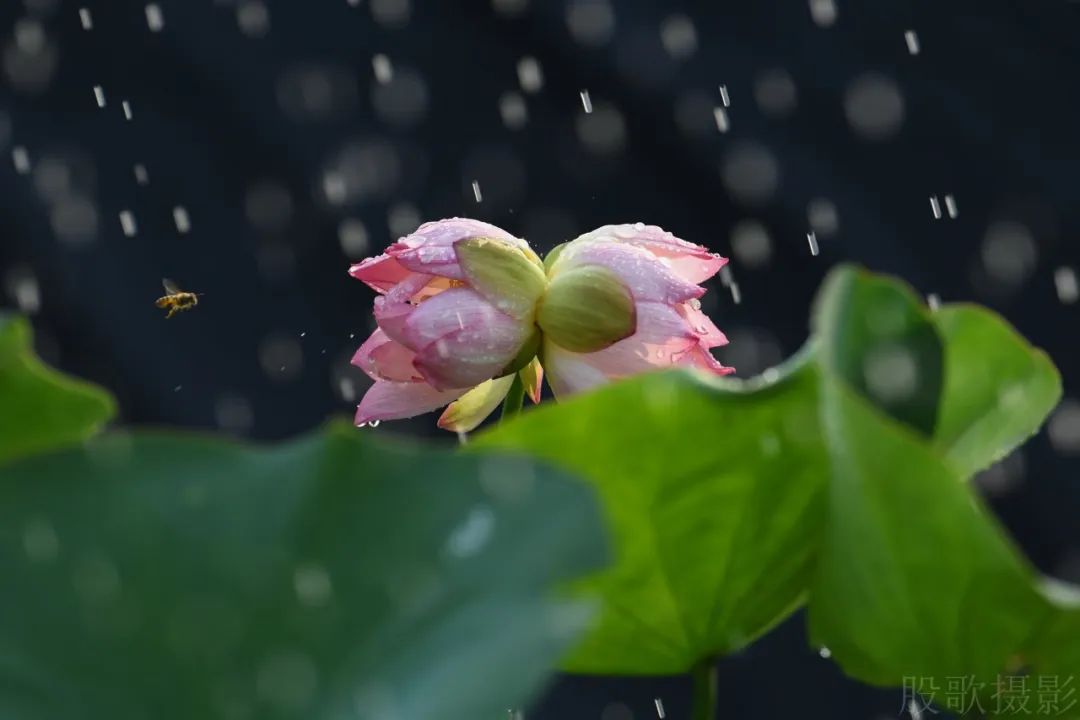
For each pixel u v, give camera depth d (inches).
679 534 54.9
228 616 45.7
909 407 54.4
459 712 42.3
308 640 45.3
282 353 238.4
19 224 235.9
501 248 65.7
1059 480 214.4
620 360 65.4
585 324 65.3
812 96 239.1
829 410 53.8
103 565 46.2
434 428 215.9
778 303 237.6
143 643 45.4
